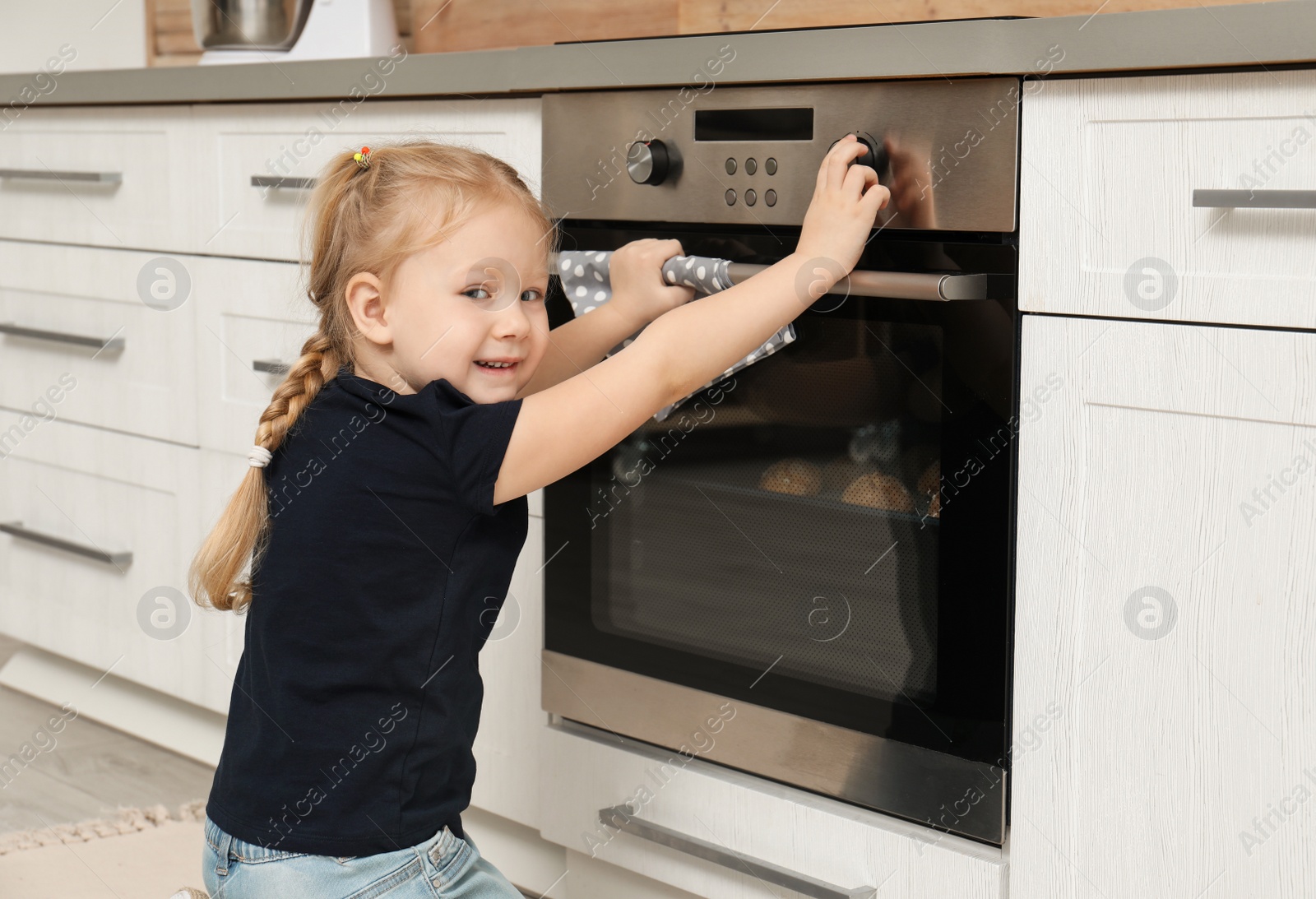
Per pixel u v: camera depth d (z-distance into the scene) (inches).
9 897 60.7
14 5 102.4
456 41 77.7
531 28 73.7
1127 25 37.9
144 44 97.1
